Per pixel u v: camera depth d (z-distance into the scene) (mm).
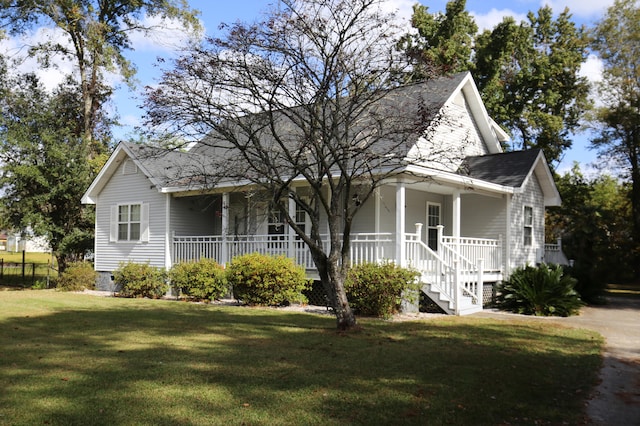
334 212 11102
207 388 6504
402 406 5926
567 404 6242
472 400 6211
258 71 10688
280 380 6914
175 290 19094
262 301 15789
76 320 12359
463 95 20234
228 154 19266
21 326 11383
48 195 23297
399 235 14172
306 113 11953
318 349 8977
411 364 7902
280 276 15539
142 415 5500
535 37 33312
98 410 5637
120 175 21578
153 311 14312
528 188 20125
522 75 31047
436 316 13664
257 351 8781
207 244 18891
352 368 7605
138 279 18859
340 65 10734
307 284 16375
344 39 10664
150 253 20328
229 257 18188
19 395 6133
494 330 11289
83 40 27438
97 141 28125
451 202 19953
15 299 17328
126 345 9289
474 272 16031
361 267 13812
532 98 31859
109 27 26906
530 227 20188
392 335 10508
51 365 7641
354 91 11398
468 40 29703
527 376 7375
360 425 5316
